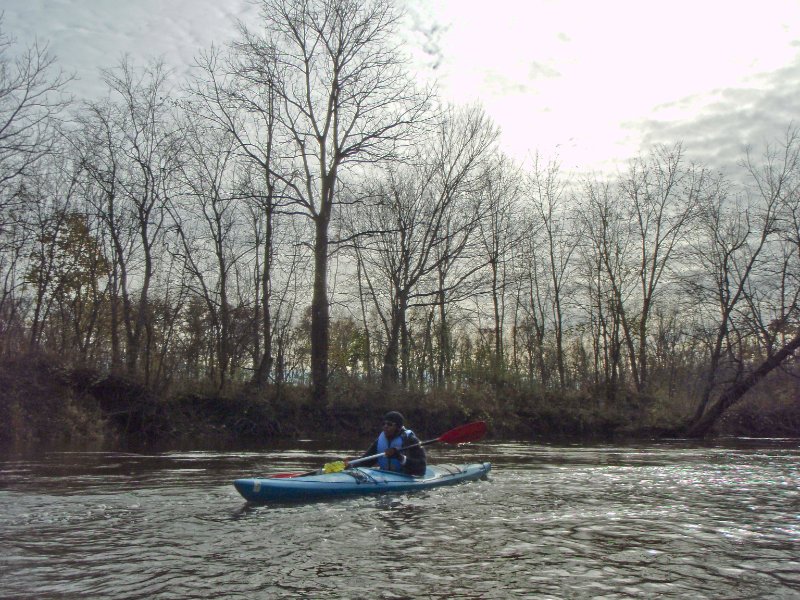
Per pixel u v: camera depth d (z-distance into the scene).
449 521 7.27
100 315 23.78
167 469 11.45
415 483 9.50
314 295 21.97
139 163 20.89
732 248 24.31
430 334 28.73
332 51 22.23
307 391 22.12
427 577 5.15
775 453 16.66
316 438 20.48
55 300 21.97
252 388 21.22
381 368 26.72
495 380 26.17
